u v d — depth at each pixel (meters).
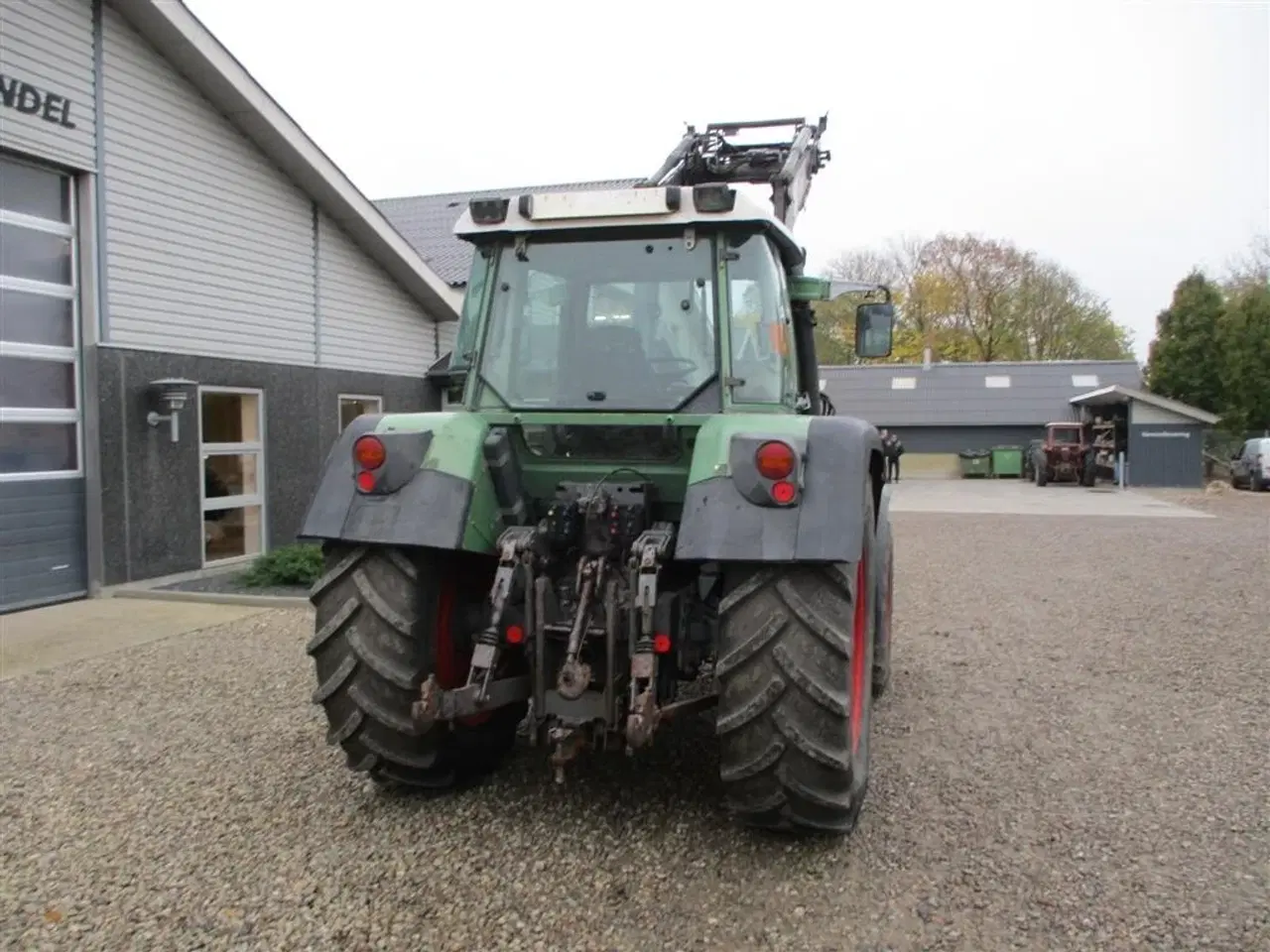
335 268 12.09
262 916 3.07
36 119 8.18
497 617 3.57
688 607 3.76
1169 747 4.61
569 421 3.85
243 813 3.86
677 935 2.96
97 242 8.77
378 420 4.00
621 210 3.93
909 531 15.67
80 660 6.44
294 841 3.60
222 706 5.34
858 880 3.29
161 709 5.30
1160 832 3.65
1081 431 30.19
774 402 3.95
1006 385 36.12
